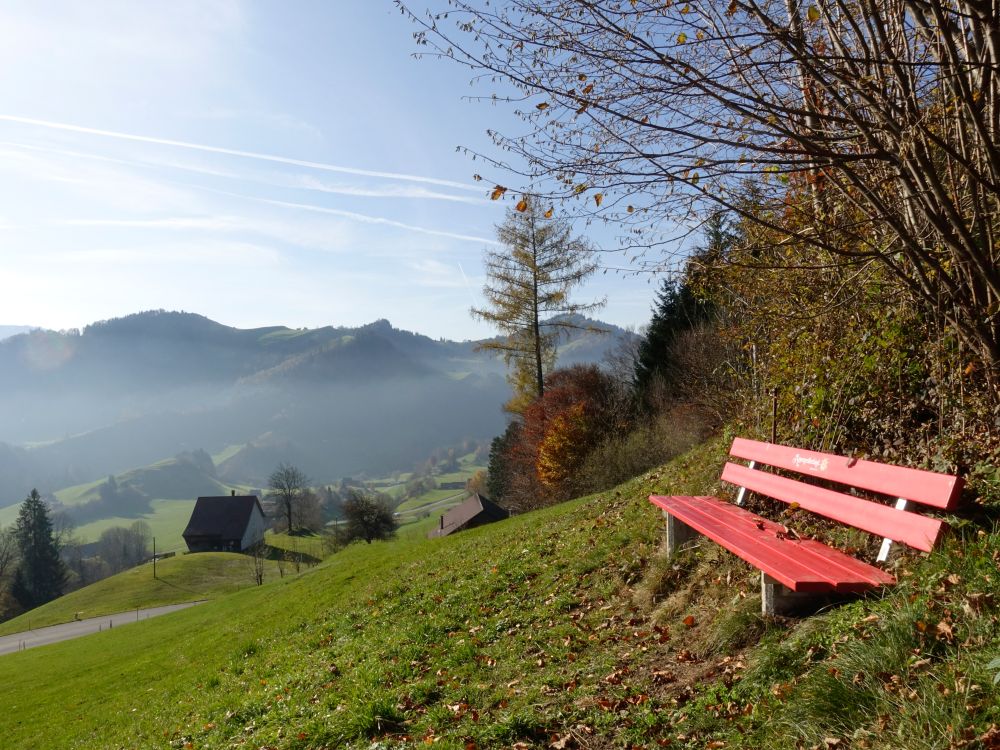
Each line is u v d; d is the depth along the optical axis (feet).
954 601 10.34
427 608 27.76
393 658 21.86
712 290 22.07
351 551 87.92
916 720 8.65
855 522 13.25
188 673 40.24
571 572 24.50
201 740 21.90
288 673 26.30
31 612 221.66
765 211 15.26
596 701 13.87
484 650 19.89
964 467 14.88
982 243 14.14
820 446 21.88
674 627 16.28
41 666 76.18
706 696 12.34
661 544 22.29
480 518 155.43
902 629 10.35
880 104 12.61
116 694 45.50
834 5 14.42
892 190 15.51
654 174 13.01
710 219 14.44
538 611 21.76
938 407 17.57
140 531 376.48
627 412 105.19
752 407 28.22
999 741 7.67
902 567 12.41
